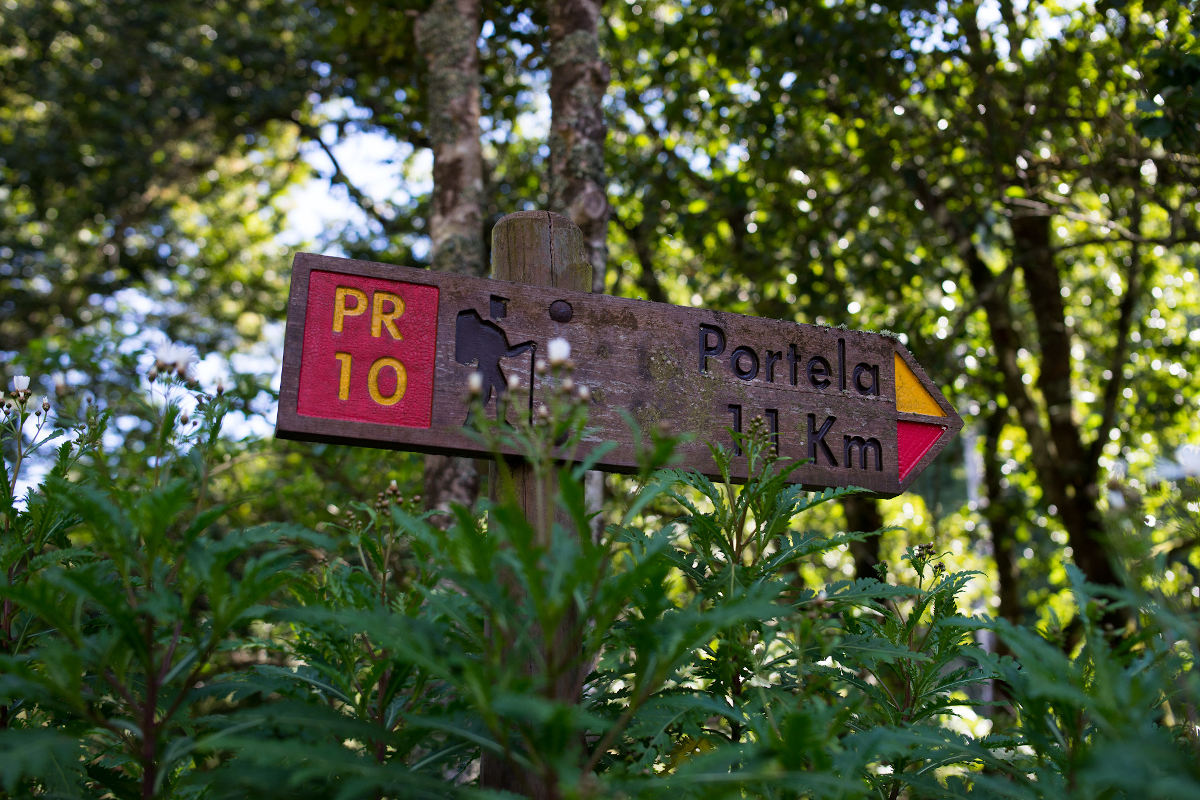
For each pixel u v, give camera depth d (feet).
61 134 41.63
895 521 32.89
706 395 7.20
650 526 12.25
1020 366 34.53
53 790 4.77
